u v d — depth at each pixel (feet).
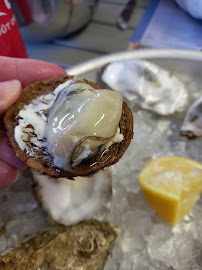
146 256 0.45
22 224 0.48
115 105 0.32
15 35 0.53
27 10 0.64
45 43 0.72
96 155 0.33
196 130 0.56
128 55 0.59
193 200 0.47
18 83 0.40
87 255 0.43
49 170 0.34
